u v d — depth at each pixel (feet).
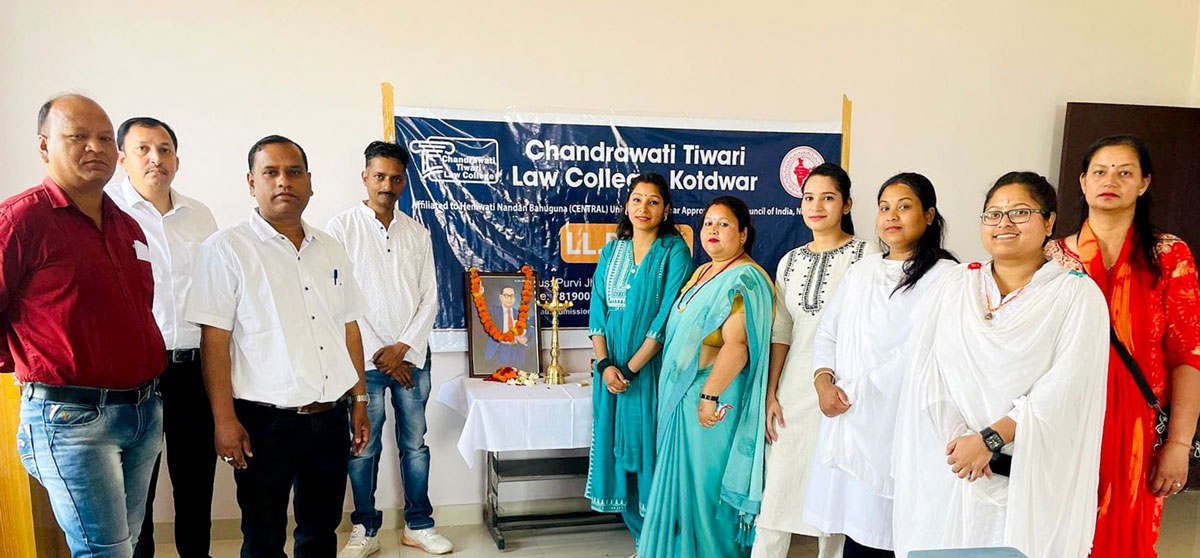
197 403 7.97
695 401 8.16
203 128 10.02
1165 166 12.30
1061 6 12.37
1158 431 6.15
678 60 11.30
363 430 7.64
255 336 6.56
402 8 10.46
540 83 10.93
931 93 12.08
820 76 11.73
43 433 5.81
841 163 11.84
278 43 10.16
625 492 9.20
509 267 11.02
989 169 12.35
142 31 9.78
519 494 11.34
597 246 11.25
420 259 10.03
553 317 10.52
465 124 10.70
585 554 10.05
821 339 7.33
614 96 11.15
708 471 8.09
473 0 10.66
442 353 10.91
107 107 9.75
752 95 11.55
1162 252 6.10
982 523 5.42
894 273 6.78
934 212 6.82
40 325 5.72
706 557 8.20
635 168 11.25
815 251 8.09
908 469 5.87
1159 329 6.10
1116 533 5.95
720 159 11.47
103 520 6.06
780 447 7.85
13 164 9.54
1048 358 5.25
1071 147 12.10
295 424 6.66
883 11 11.85
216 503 10.26
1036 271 5.45
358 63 10.39
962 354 5.50
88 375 5.88
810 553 10.23
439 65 10.61
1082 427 5.22
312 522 7.08
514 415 9.39
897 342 6.56
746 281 7.90
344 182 10.47
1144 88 12.69
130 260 6.36
